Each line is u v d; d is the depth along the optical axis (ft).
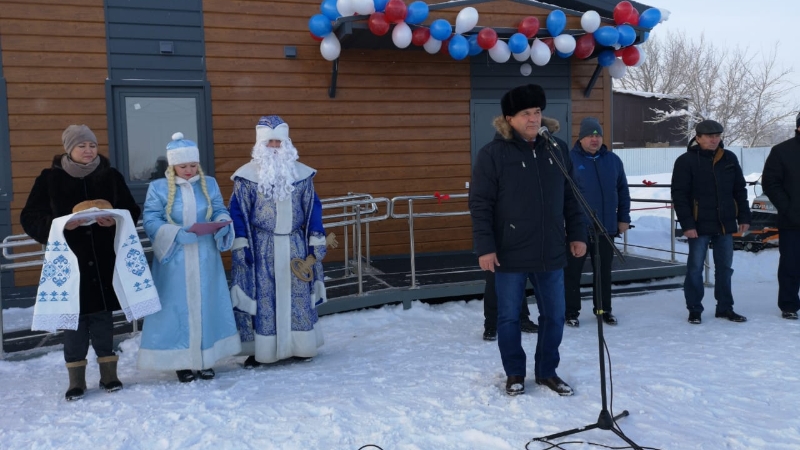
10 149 22.09
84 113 22.88
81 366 12.86
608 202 17.84
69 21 22.59
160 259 13.42
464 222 28.07
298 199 14.92
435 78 27.17
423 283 21.50
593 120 17.88
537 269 11.75
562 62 28.60
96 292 12.66
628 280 24.29
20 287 22.35
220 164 24.52
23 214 12.62
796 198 17.70
